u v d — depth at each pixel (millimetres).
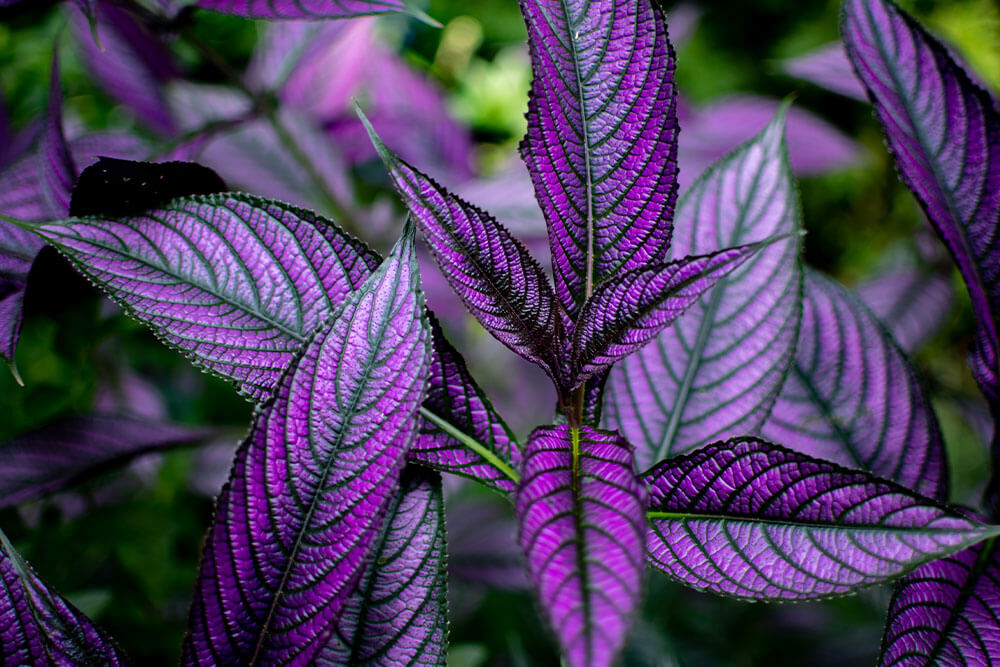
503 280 545
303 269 574
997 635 591
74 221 560
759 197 650
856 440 682
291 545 536
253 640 539
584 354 558
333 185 1106
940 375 1224
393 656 572
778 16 2156
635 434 649
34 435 759
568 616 464
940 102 625
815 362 691
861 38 635
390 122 1301
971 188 623
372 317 533
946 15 1644
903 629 597
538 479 507
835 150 1227
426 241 530
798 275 640
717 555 562
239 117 996
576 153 555
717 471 562
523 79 2020
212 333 569
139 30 1022
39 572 841
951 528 529
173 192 585
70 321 778
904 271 1159
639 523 488
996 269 627
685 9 1567
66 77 1367
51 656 564
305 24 1039
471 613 1075
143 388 1230
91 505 1001
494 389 1385
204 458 1140
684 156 1139
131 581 952
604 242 565
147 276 564
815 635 931
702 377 647
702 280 522
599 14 541
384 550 582
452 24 2131
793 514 553
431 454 579
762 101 1224
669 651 824
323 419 534
